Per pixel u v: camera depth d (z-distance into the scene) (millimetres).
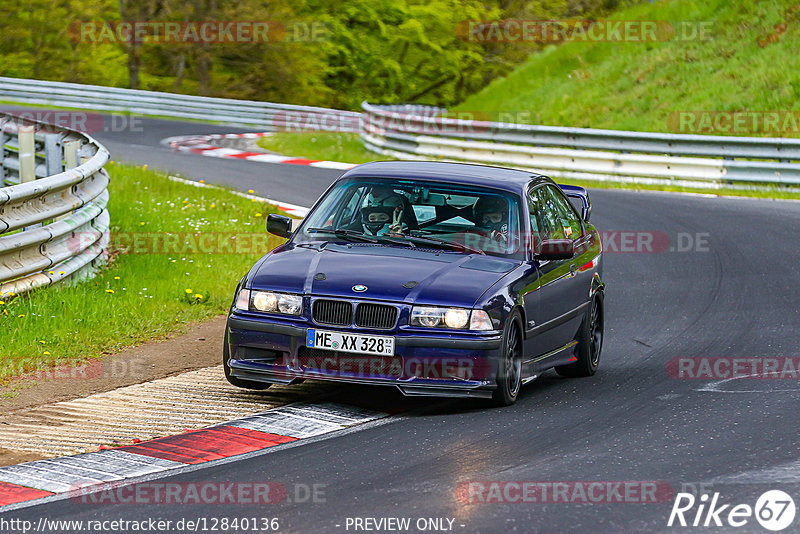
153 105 134875
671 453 23406
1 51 183500
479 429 25422
